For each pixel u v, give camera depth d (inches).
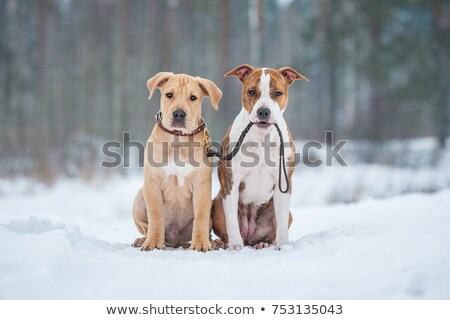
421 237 177.3
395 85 1104.8
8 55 1199.6
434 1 1096.2
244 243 263.1
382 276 154.8
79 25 1379.2
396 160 823.1
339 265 168.7
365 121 1117.7
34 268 152.1
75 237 211.9
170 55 1078.4
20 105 1226.6
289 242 237.9
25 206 524.1
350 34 1126.4
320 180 657.0
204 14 1282.0
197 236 227.3
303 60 1235.9
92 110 1289.4
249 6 1154.7
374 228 207.9
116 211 489.4
